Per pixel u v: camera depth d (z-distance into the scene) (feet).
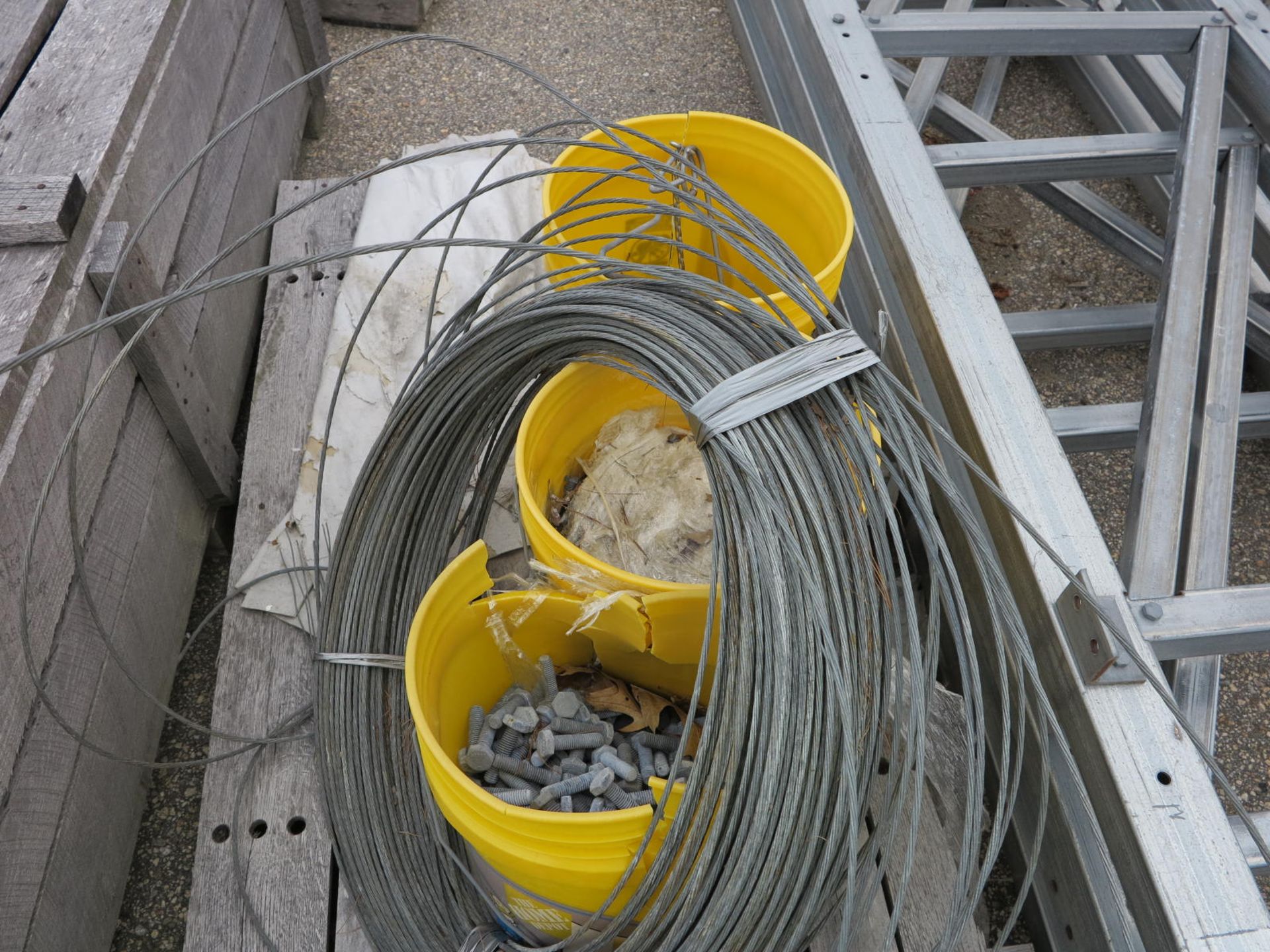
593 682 4.27
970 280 4.72
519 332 3.97
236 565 5.09
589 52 8.82
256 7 6.53
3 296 3.88
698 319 3.48
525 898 3.39
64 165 4.37
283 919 4.02
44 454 3.80
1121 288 7.39
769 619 2.95
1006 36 5.98
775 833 2.81
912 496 3.58
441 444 4.30
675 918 2.99
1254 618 3.86
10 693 3.56
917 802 2.71
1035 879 4.09
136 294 4.40
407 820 3.95
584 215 4.97
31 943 3.66
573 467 4.51
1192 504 4.44
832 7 6.07
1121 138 5.83
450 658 3.76
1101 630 3.52
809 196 4.76
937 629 3.00
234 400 5.95
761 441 3.13
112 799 4.34
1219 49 5.81
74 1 5.22
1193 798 3.38
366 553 4.24
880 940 3.79
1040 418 4.25
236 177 6.04
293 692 4.66
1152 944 3.27
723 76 8.65
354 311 5.90
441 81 8.50
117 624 4.42
